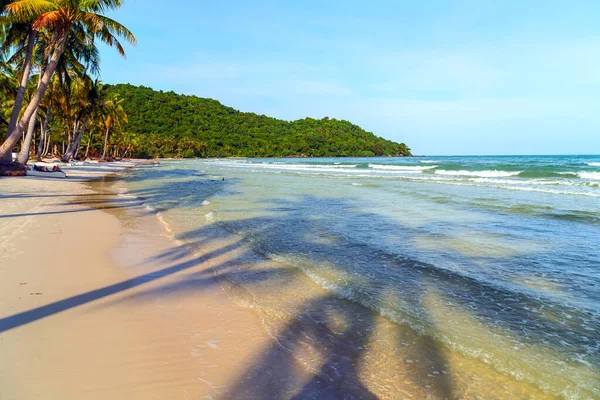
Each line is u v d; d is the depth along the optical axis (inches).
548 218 401.4
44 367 118.7
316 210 463.5
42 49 1005.8
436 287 199.8
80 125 2054.6
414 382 118.1
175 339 141.8
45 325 148.4
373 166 1769.2
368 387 115.2
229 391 110.8
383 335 148.6
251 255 264.7
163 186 801.6
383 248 281.1
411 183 864.3
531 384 116.9
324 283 206.4
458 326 154.9
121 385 111.1
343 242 300.2
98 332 144.6
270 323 158.2
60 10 694.5
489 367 126.3
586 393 111.5
